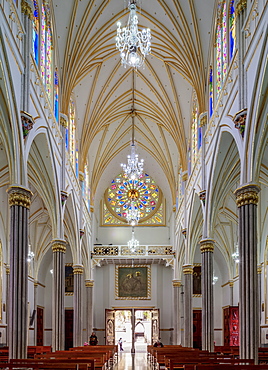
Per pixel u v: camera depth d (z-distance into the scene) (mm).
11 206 14875
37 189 22094
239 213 15328
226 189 22797
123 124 36531
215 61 22156
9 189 14781
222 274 39656
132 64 16578
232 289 36594
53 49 22016
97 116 32000
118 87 31812
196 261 40812
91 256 38062
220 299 39906
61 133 23328
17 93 14586
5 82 13391
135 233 41562
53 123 21047
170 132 32594
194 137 28016
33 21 17438
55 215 22281
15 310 14578
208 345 21938
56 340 22141
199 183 24609
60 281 22188
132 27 16453
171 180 37750
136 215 32125
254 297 14719
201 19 23203
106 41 26000
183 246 35375
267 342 25328
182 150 31125
